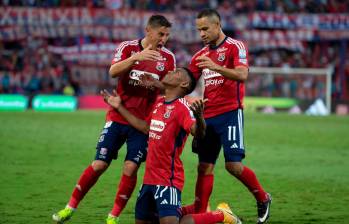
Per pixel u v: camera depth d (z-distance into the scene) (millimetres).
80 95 81688
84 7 86125
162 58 20156
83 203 23609
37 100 78188
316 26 85688
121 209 19844
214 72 20562
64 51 84312
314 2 90375
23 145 41312
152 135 16734
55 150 39281
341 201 24734
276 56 90125
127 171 19766
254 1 89938
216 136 20641
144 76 19344
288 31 86188
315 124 62625
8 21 81750
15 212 21828
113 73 19266
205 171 20500
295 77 83562
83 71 84125
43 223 20203
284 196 25719
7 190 26031
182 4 89875
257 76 83938
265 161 36469
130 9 83625
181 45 87062
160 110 16750
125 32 83312
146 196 16734
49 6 86438
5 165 32906
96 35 82938
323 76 83062
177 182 16547
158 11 85000
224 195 25828
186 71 16859
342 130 56656
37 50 84312
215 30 20297
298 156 38844
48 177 29453
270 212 22594
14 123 56375
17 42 85062
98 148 20141
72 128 53281
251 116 72812
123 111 19609
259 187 20703
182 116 16375
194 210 19547
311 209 23156
